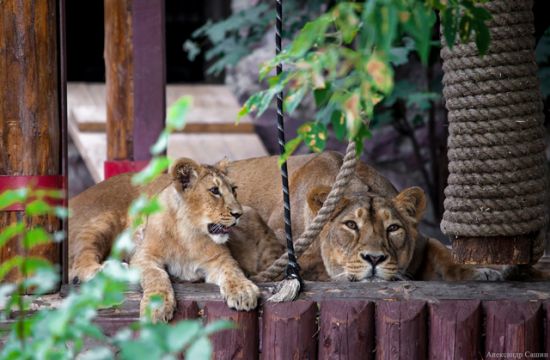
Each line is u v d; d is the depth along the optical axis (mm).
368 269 7520
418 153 15172
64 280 7496
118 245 3801
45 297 7266
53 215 7387
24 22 7309
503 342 6934
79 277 8219
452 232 7215
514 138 7020
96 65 18828
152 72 11148
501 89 6980
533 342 6941
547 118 13344
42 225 7352
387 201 7965
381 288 7176
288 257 7176
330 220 7992
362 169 8953
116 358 6855
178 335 3514
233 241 8344
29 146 7332
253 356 7051
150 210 3744
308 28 4211
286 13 14781
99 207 9016
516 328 6906
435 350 6977
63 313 3570
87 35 18766
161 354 3529
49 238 3990
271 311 7027
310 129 4766
